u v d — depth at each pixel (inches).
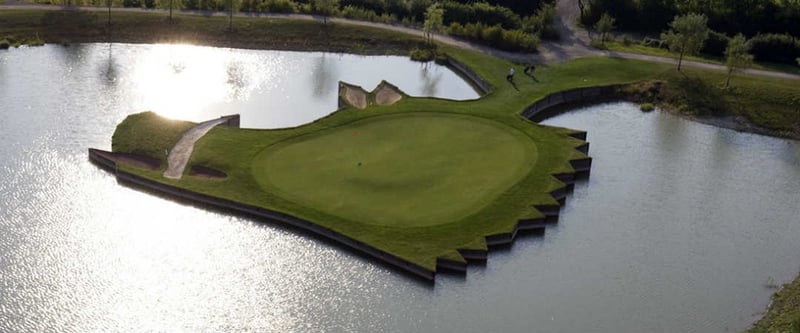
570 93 4448.8
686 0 5615.2
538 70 4781.0
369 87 4515.3
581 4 5679.1
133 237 2910.9
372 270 2787.9
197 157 3400.6
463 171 3395.7
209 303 2591.0
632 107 4419.3
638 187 3486.7
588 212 3253.0
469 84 4685.0
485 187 3272.6
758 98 4389.8
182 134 3604.8
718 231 3161.9
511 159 3523.6
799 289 2783.0
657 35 5551.2
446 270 2802.7
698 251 3014.3
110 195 3176.7
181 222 3016.7
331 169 3353.8
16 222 2962.6
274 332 2475.4
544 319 2583.7
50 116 3826.3
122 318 2506.2
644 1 5595.5
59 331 2443.4
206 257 2815.0
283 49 5064.0
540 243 3014.3
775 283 2829.7
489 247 2960.1
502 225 3011.8
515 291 2723.9
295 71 4709.6
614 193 3422.7
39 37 4854.8
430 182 3294.8
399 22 5531.5
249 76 4584.2
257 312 2564.0
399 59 5044.3
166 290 2640.3
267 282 2704.2
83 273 2701.8
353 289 2694.4
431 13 5059.1
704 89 4507.9
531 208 3137.3
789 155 3909.9
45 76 4328.3
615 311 2642.7
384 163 3425.2
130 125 3659.0
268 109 4114.2
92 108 3956.7
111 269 2723.9
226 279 2706.7
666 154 3833.7
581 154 3609.7
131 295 2605.8
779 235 3159.5
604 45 5226.4
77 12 5157.5
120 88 4249.5
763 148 3971.5
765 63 5000.0
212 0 5492.1
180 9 5388.8
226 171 3312.0
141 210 3083.2
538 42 5167.3
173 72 4547.2
